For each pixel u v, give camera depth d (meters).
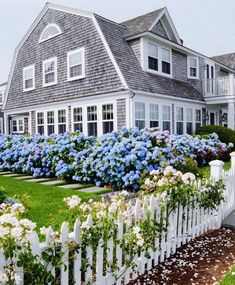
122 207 3.21
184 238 4.31
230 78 17.27
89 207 3.10
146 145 7.16
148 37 14.20
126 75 12.53
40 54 17.02
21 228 2.12
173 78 16.47
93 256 2.96
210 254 3.96
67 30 15.13
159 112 13.85
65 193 6.72
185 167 7.28
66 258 2.49
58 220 4.57
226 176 5.76
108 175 7.29
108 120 12.90
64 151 8.83
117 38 13.85
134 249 3.14
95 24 13.34
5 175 10.16
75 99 14.33
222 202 5.41
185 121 15.84
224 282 3.06
